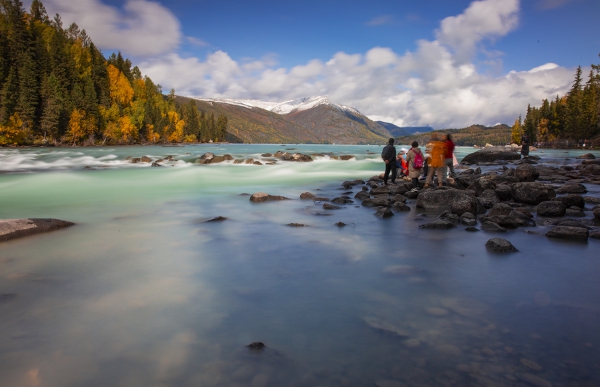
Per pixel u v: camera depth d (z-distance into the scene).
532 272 4.92
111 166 27.23
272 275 4.79
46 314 3.62
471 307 3.79
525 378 2.57
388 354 2.90
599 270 4.99
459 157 44.62
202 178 19.48
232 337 3.17
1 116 72.12
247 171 23.48
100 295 4.11
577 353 2.90
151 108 128.62
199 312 3.67
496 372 2.64
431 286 4.40
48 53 94.44
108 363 2.78
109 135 99.38
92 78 106.88
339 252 5.88
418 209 10.27
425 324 3.41
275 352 2.93
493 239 6.20
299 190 14.79
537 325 3.38
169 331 3.28
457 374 2.62
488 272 4.92
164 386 2.51
